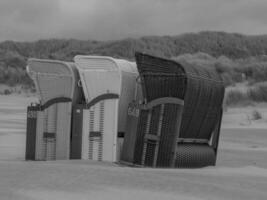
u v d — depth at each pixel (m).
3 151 17.00
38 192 8.98
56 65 14.40
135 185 9.84
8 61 106.38
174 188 9.73
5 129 25.42
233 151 18.98
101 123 13.95
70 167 11.73
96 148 13.99
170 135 13.12
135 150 13.38
